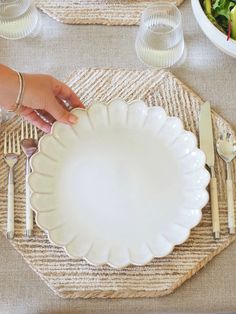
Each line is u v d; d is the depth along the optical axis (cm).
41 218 83
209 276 83
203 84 99
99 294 81
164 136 91
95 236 83
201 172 86
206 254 84
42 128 92
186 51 102
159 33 96
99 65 100
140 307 81
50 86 91
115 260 81
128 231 84
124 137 91
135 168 89
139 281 82
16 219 86
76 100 93
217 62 101
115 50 102
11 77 87
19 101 89
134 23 104
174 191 87
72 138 90
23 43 102
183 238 82
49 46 102
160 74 99
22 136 92
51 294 82
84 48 102
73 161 89
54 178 87
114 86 98
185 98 97
